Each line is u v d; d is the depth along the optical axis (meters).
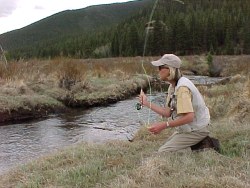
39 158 6.63
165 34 68.25
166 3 87.06
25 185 5.16
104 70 23.23
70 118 13.33
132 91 19.81
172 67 5.41
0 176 6.18
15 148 9.37
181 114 5.30
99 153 6.25
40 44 120.62
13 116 12.82
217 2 104.12
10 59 18.56
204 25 72.56
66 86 16.81
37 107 13.76
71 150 6.61
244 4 101.62
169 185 4.52
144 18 90.56
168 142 5.82
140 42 70.19
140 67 27.67
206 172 4.81
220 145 5.84
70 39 114.44
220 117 10.27
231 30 72.56
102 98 16.47
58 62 18.34
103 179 5.02
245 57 44.44
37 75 17.08
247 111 9.48
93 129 11.42
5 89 14.30
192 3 101.81
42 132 11.11
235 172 4.86
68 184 4.99
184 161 5.23
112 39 83.31
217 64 39.06
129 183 4.64
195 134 5.60
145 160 5.46
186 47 69.50
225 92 13.13
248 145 6.01
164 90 21.52
